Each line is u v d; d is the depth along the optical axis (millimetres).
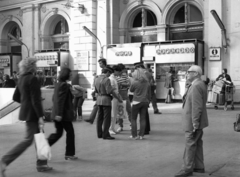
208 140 8461
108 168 6016
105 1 22609
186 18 20766
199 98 5270
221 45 18516
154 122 11633
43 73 24516
